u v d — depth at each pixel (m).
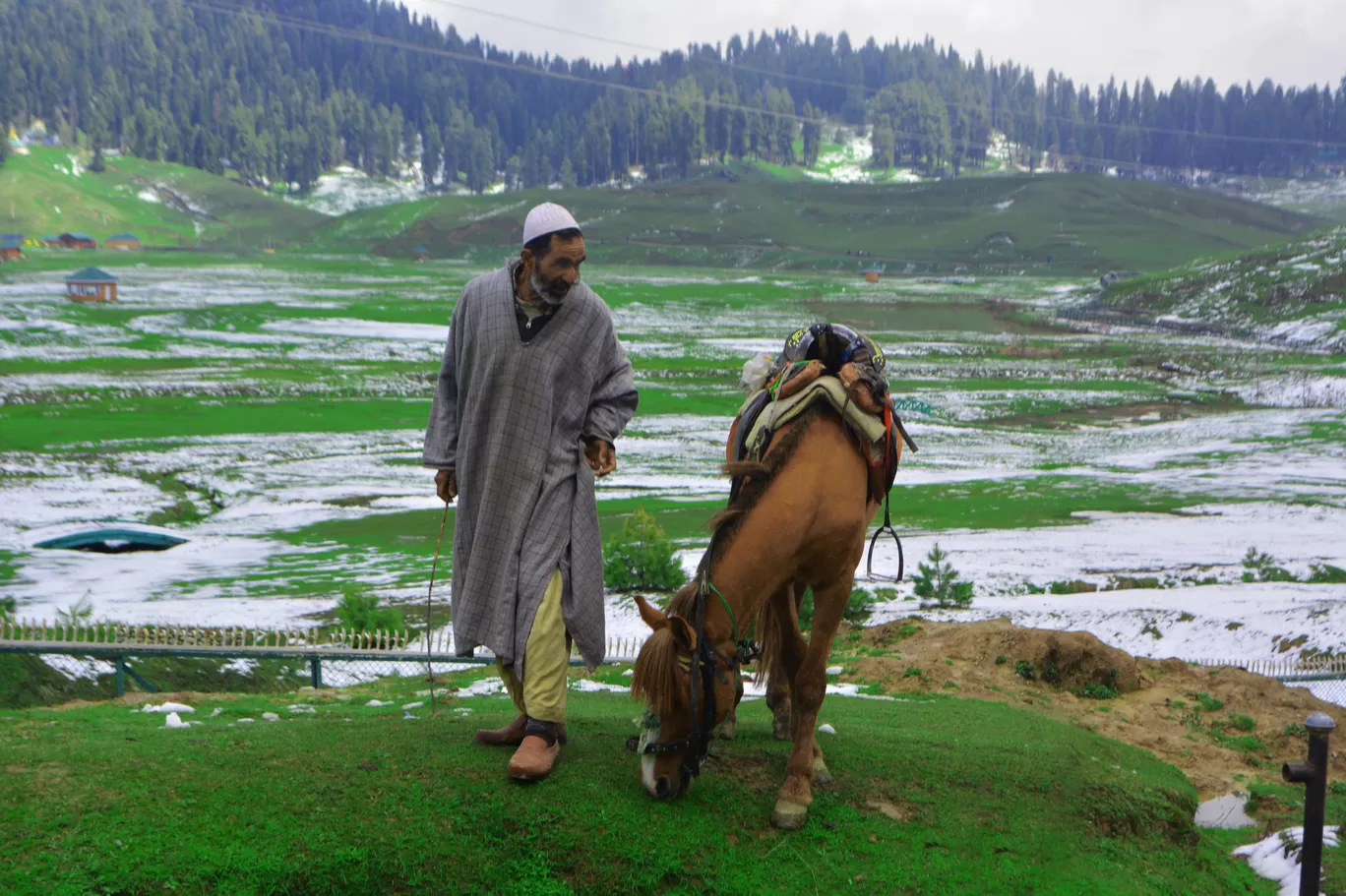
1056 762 6.03
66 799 4.08
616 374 5.04
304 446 60.53
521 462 4.75
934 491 52.75
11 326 105.31
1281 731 8.38
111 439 59.94
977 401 85.94
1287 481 54.69
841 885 4.40
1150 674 9.89
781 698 5.96
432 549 38.47
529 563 4.71
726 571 4.60
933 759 5.79
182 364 91.69
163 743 4.84
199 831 3.99
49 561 35.75
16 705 13.93
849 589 5.02
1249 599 28.14
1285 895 5.73
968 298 171.25
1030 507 47.78
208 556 37.41
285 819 4.13
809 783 4.82
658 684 4.40
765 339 120.38
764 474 4.75
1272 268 152.00
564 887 4.14
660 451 62.50
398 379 86.94
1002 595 30.64
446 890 4.03
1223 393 91.94
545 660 4.68
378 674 17.08
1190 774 7.34
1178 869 5.41
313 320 122.94
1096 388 94.44
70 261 195.62
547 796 4.53
